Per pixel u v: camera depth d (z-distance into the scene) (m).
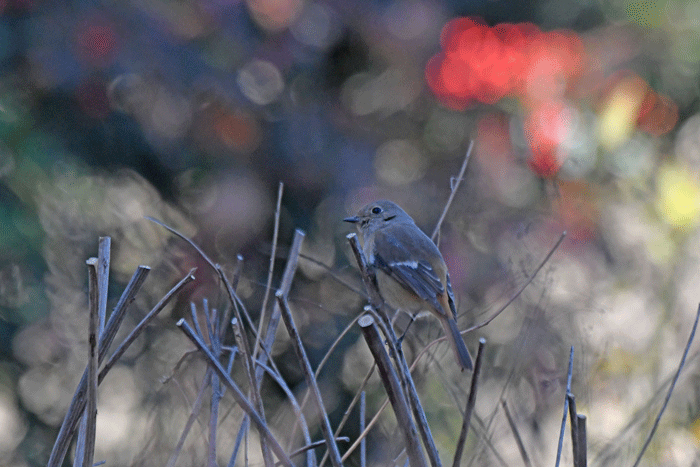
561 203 10.22
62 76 10.62
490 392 8.78
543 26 14.62
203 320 10.61
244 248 11.86
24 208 10.55
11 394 11.30
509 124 13.45
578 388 7.25
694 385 7.86
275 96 12.45
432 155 14.15
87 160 11.51
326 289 11.88
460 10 13.74
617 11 14.88
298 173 12.16
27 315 10.41
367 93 13.70
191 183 12.28
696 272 8.88
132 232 11.75
